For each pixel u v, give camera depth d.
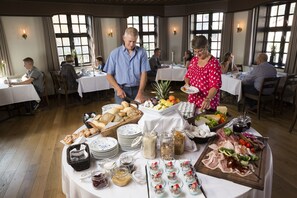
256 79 3.75
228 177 1.08
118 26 6.47
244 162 1.14
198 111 1.85
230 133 1.44
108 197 1.00
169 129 1.40
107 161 1.23
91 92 5.16
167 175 1.11
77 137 1.48
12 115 4.30
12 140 3.23
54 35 5.52
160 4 6.64
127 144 1.33
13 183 2.27
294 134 3.21
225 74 4.43
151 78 5.79
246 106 4.27
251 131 1.61
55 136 3.33
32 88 4.07
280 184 2.15
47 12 5.35
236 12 5.71
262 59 3.77
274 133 3.25
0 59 4.93
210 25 6.58
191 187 1.00
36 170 2.48
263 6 5.10
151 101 1.50
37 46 5.43
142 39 7.07
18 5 4.99
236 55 5.96
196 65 2.10
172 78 5.58
